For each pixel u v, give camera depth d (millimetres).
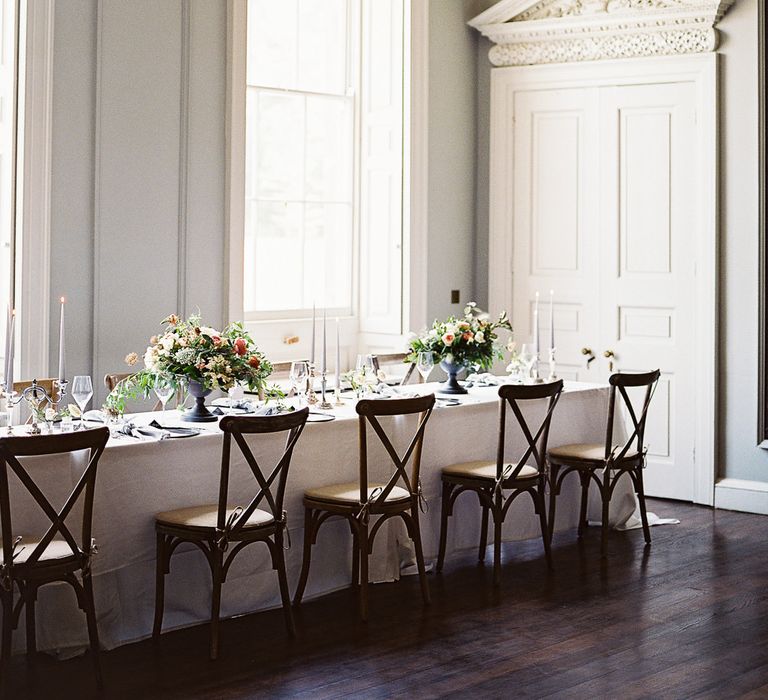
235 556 4742
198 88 6273
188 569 4664
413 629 4691
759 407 7047
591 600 5113
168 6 6102
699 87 7180
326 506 4867
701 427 7238
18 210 5598
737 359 7125
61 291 5746
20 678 4086
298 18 7676
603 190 7586
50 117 5629
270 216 7578
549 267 7848
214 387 4863
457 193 7973
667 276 7375
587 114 7617
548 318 7855
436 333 6035
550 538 5629
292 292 7715
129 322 6020
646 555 5938
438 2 7734
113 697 3910
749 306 7066
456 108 7922
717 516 6918
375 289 7918
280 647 4453
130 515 4430
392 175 7754
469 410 5715
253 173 7477
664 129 7340
